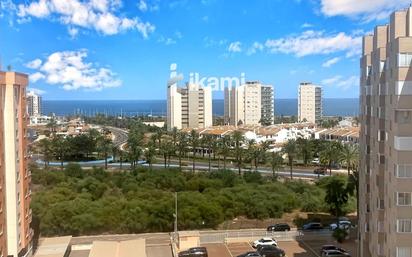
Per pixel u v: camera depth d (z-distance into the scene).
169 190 108.94
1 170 53.84
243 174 123.50
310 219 89.50
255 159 144.50
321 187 109.94
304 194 101.06
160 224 82.81
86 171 125.00
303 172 146.50
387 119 49.00
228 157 171.75
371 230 57.34
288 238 77.00
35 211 81.38
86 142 175.75
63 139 178.12
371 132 57.72
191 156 182.50
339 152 138.00
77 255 69.06
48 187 105.75
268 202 92.38
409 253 45.78
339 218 87.06
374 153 55.22
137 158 146.75
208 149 168.38
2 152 54.38
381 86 52.03
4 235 54.81
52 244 67.88
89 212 83.56
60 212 80.88
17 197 58.12
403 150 45.25
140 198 95.75
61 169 128.75
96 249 62.59
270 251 67.12
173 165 160.38
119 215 83.56
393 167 46.50
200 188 109.56
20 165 59.22
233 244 74.69
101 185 104.81
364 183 60.91
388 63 48.50
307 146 156.12
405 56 44.59
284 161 155.00
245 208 91.50
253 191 99.75
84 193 98.56
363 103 62.19
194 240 71.75
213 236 77.38
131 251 61.69
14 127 56.94
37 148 173.75
